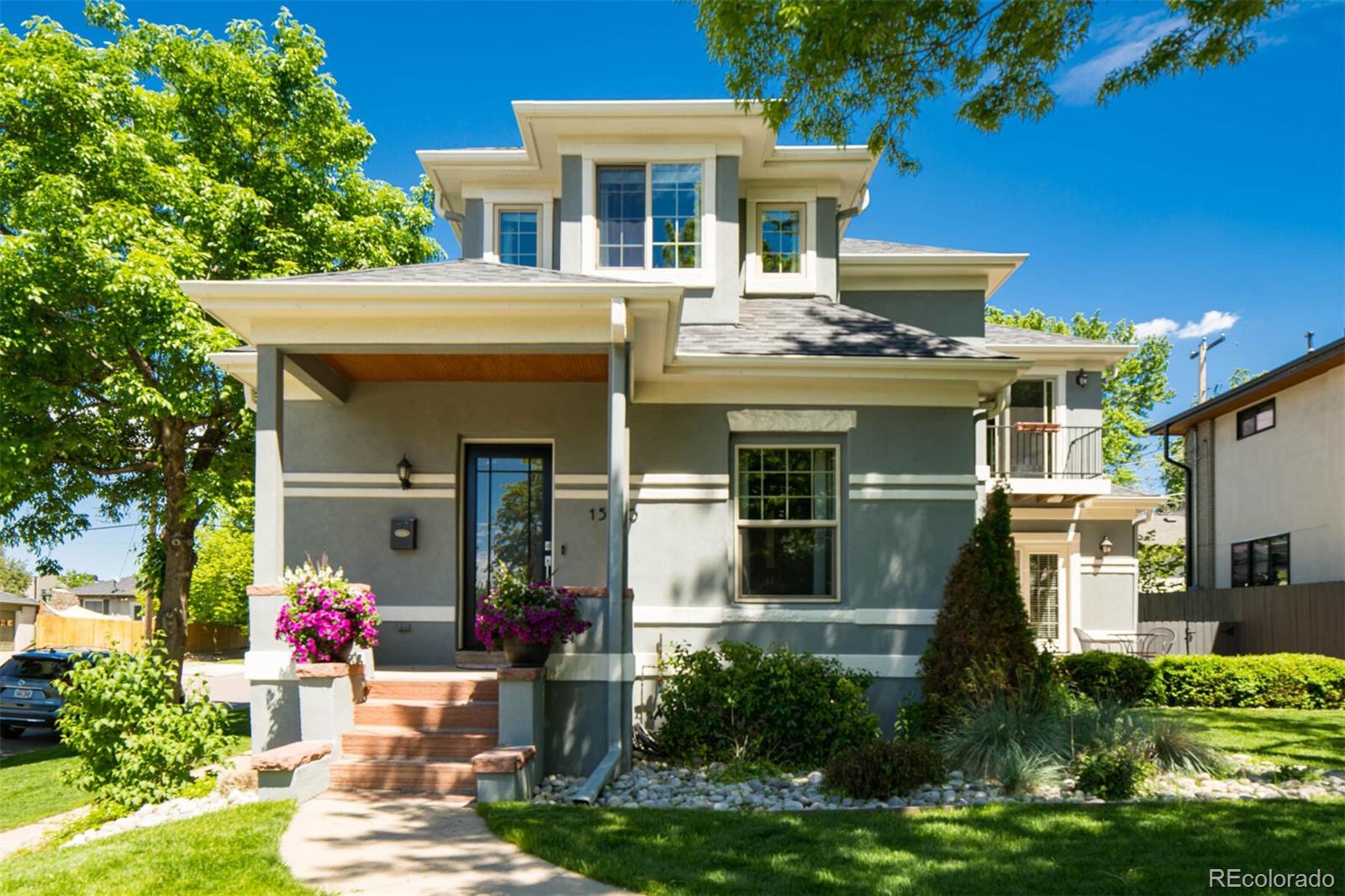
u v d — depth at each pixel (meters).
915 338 11.54
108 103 14.55
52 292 13.07
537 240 13.55
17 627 35.47
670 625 10.84
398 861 5.87
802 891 5.21
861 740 9.43
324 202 16.80
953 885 5.33
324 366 10.41
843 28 8.16
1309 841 6.19
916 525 10.94
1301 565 19.88
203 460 16.52
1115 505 18.91
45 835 8.02
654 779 8.73
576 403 11.29
